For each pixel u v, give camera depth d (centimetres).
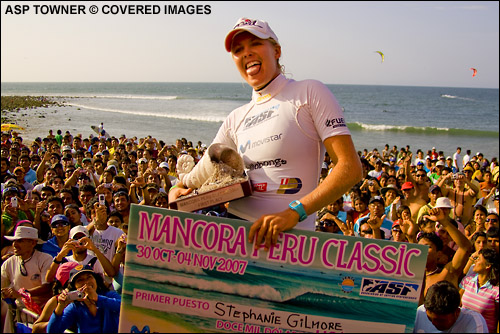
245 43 230
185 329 208
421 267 199
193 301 207
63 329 380
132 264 210
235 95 12706
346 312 201
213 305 206
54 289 432
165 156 1459
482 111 8194
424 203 795
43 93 14625
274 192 221
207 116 5544
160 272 209
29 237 486
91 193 760
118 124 4544
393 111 7794
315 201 200
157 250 208
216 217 204
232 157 220
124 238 503
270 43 233
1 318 217
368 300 201
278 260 203
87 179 914
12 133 2320
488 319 411
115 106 7388
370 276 201
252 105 243
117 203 667
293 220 197
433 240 469
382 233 624
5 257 532
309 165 223
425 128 4872
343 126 212
